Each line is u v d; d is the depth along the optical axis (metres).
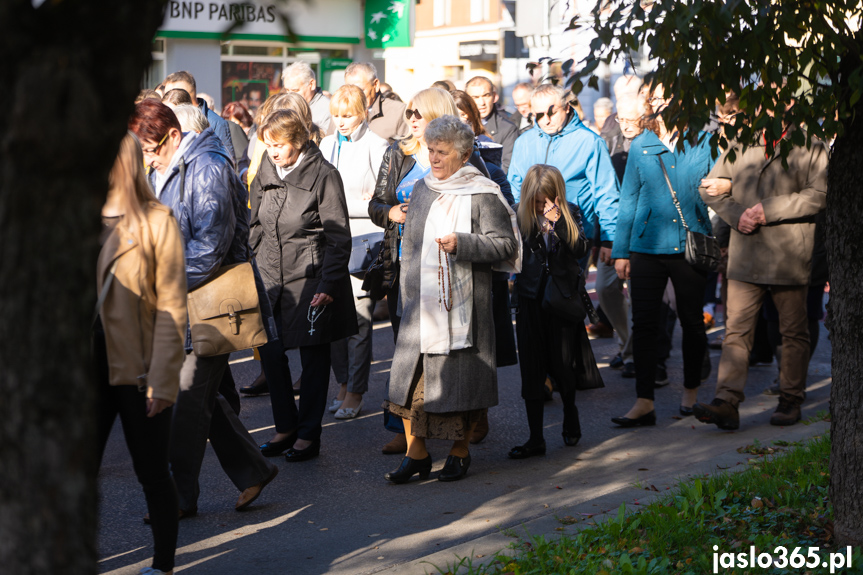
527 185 10.52
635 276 12.02
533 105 13.80
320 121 18.14
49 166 3.09
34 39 3.03
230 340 8.28
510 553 7.43
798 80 7.01
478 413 9.89
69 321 3.24
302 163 10.47
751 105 7.12
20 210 3.11
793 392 11.86
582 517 8.27
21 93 3.02
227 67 32.84
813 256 13.02
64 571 3.29
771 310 13.34
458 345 9.37
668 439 11.52
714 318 19.50
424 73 51.44
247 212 8.78
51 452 3.24
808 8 6.59
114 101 3.17
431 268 9.45
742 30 6.74
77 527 3.32
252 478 8.97
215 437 8.92
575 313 10.60
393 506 9.20
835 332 7.10
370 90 17.72
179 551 8.04
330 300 10.45
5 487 3.22
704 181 11.52
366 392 13.77
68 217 3.17
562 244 10.50
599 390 14.24
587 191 13.79
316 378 10.77
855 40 6.66
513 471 10.32
